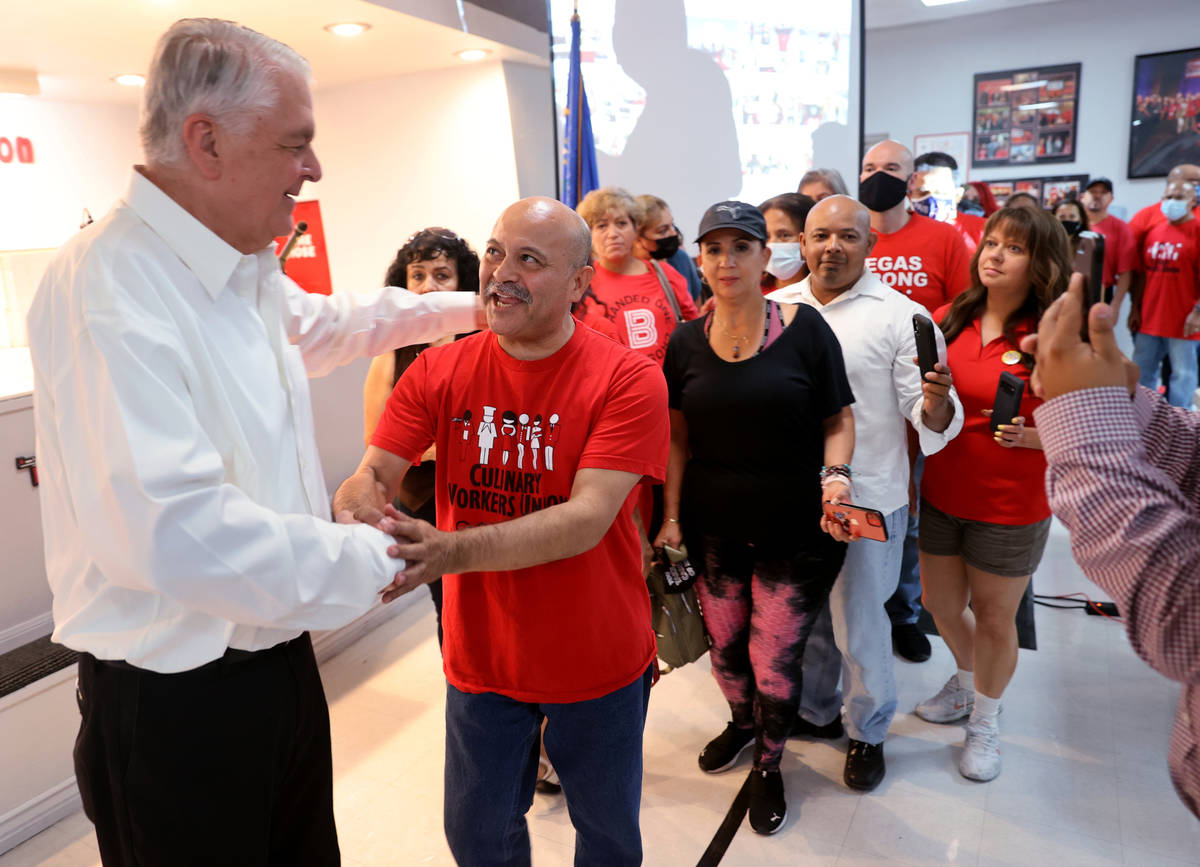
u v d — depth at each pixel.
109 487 1.01
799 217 2.71
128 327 1.03
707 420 1.99
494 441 1.43
